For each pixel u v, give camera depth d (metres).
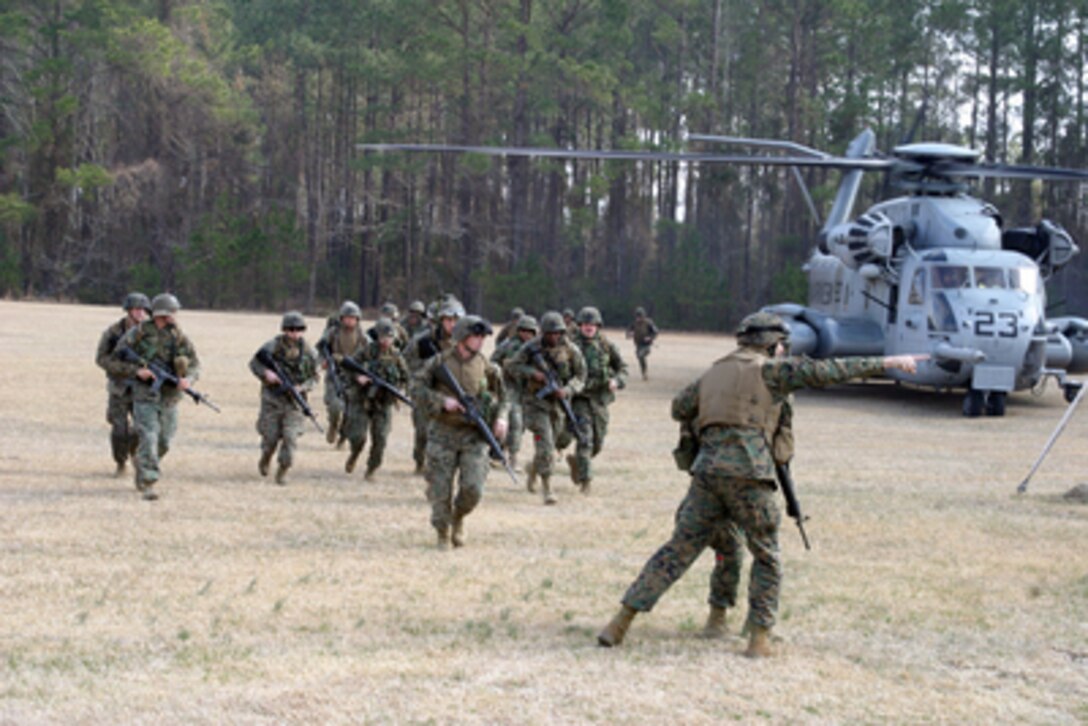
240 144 73.06
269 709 5.02
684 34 68.81
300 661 5.73
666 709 5.14
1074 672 5.90
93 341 29.38
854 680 5.66
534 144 61.75
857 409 21.84
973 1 63.00
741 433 5.96
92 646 5.91
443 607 6.85
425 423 12.02
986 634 6.55
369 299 76.38
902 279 23.17
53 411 16.16
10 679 5.37
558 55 62.50
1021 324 21.11
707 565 8.19
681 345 43.88
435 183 70.19
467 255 68.50
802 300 58.84
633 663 5.82
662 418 18.77
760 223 70.88
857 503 11.01
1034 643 6.40
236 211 71.94
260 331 38.16
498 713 5.03
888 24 61.25
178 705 5.05
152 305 10.42
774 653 6.03
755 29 66.69
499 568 7.91
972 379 20.86
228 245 66.31
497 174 69.06
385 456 13.70
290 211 68.69
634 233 70.75
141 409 10.26
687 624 6.62
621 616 6.11
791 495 6.21
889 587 7.61
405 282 73.94
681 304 63.59
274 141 74.56
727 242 70.88
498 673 5.59
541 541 8.90
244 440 14.41
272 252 67.75
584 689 5.38
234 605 6.76
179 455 12.98
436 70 61.06
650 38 71.50
